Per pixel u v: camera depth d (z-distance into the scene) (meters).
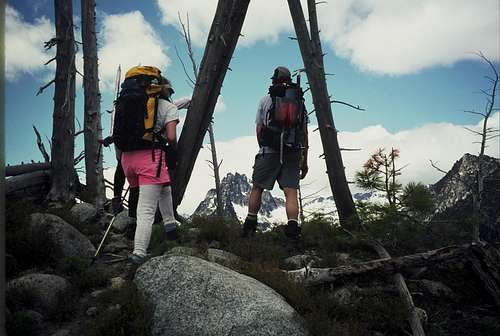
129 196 5.47
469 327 4.30
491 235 6.01
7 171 7.41
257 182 5.95
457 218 5.96
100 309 3.91
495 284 4.72
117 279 4.52
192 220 7.00
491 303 4.75
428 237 6.06
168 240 5.36
